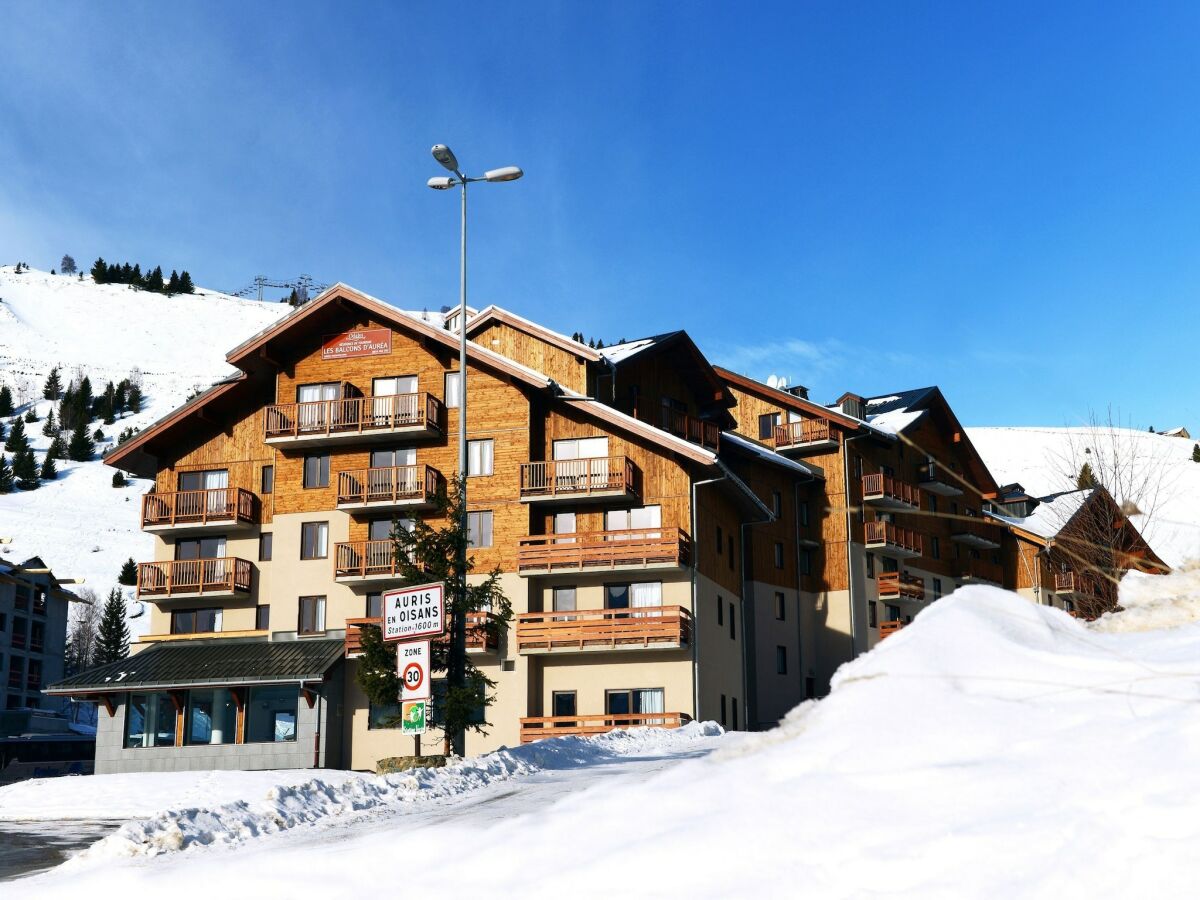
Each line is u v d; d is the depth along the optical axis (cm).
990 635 720
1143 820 486
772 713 4838
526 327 4447
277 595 4316
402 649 1870
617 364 4403
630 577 4038
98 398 19850
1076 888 461
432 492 4119
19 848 1666
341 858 758
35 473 15425
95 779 3244
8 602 7931
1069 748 575
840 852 543
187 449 4644
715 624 4269
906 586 5416
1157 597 787
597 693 3978
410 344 4328
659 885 565
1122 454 2583
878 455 5775
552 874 612
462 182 2912
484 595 2666
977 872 492
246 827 1288
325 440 4275
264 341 4344
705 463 3997
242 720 4047
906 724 653
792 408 5575
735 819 608
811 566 5381
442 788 1589
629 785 745
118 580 12588
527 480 4100
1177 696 595
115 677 4106
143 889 803
